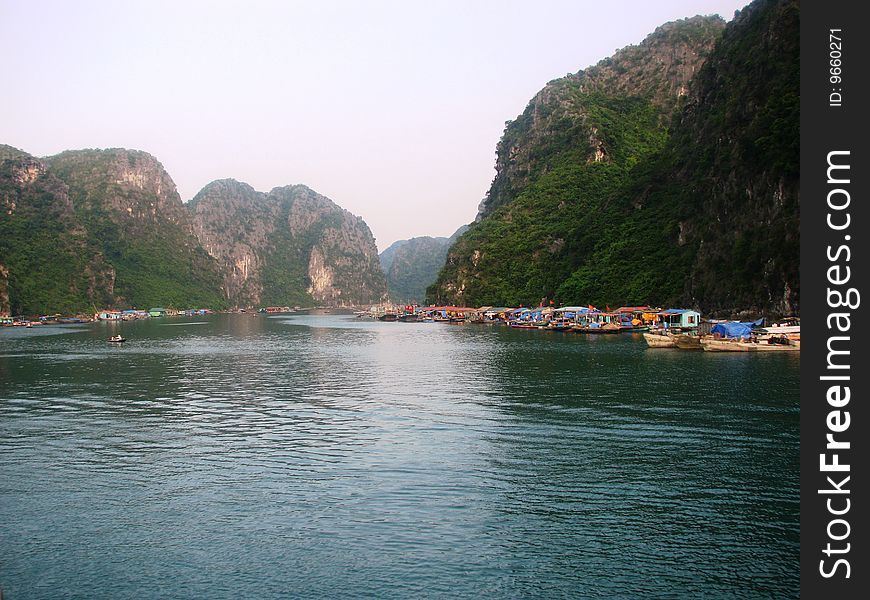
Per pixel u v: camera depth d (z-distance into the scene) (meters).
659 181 144.62
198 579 19.34
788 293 86.38
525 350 81.44
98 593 18.66
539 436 34.03
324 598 18.28
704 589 18.66
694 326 96.19
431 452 31.42
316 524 22.94
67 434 35.97
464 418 38.84
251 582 19.14
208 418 40.06
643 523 22.75
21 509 24.56
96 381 57.09
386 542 21.52
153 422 38.94
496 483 26.78
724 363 62.34
